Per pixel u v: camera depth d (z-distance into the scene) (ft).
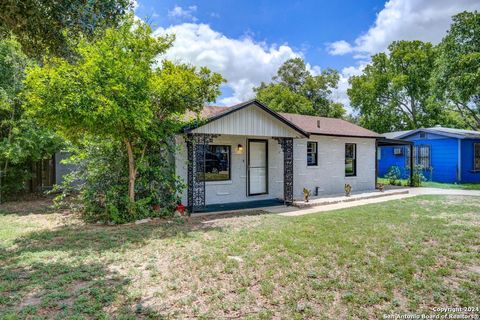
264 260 15.47
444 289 12.27
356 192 44.50
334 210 30.91
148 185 27.45
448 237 19.56
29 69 21.44
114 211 24.59
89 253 16.85
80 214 28.86
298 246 17.67
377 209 30.42
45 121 22.16
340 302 11.28
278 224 23.89
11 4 18.39
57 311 10.57
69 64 23.17
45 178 45.16
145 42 25.05
